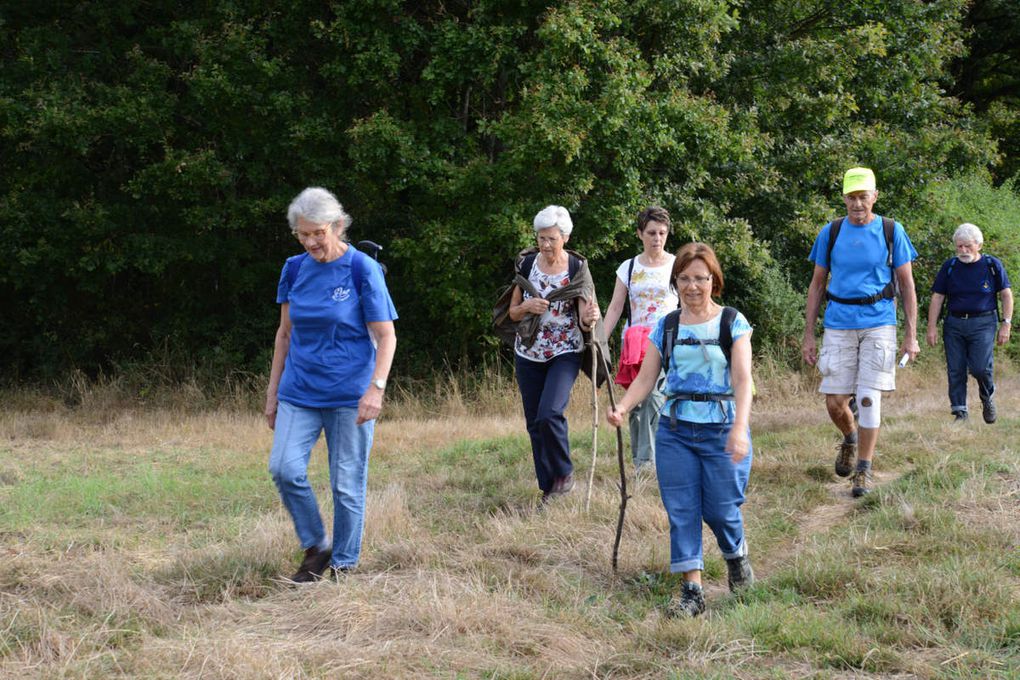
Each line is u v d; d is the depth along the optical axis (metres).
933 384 13.55
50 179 13.34
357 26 12.05
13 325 14.68
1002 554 4.66
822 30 15.91
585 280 6.01
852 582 4.39
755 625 3.85
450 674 3.55
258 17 12.96
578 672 3.60
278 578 4.69
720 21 12.51
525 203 11.80
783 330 13.97
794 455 7.51
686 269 4.26
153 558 5.14
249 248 13.59
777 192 14.66
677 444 4.31
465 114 13.06
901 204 15.49
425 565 4.76
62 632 3.89
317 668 3.55
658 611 4.24
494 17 12.27
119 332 14.62
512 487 6.71
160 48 13.55
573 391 11.63
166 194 13.06
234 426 10.86
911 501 5.71
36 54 12.88
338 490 4.68
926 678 3.42
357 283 4.59
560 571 4.81
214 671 3.53
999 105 24.92
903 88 16.30
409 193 13.33
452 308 12.54
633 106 11.54
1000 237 17.06
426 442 9.41
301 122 12.45
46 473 8.12
